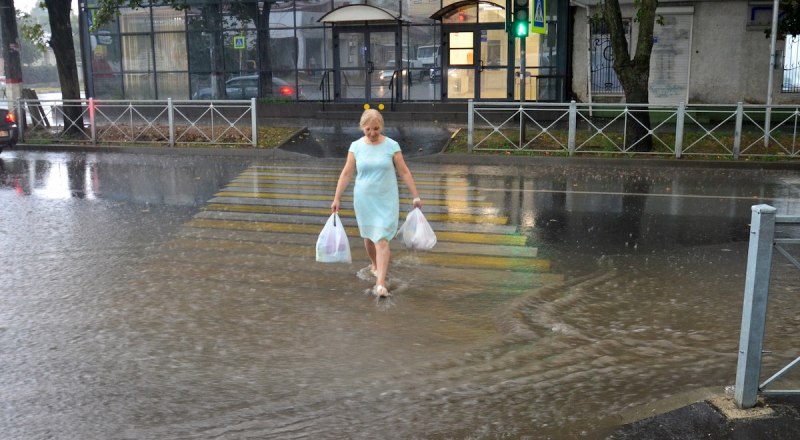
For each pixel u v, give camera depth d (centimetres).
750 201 1177
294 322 620
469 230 971
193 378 510
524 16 1697
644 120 1664
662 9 2208
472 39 2341
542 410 461
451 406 468
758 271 419
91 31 2400
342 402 473
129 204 1147
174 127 1883
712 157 1608
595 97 2277
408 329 604
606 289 712
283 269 781
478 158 1644
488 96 2359
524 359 543
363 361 539
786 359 532
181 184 1344
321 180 1398
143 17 2523
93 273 768
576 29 2262
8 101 2028
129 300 679
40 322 622
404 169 725
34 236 933
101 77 2595
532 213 1083
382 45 2395
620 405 466
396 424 445
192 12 2486
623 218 1047
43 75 6494
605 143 1736
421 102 2370
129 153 1833
